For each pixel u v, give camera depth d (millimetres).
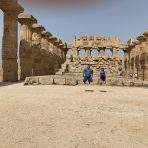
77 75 32000
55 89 16484
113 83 21812
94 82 22359
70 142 5258
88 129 6234
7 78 25156
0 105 9102
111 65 45406
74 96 12523
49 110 8414
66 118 7297
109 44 56062
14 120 6922
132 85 21344
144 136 5793
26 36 29906
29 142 5191
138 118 7508
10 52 25406
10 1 24891
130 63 45062
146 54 31969
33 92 14117
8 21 25625
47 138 5477
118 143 5262
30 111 8164
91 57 46562
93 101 10867
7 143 5090
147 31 31172
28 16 29547
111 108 9156
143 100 11703
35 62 32156
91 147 4996
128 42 49531
